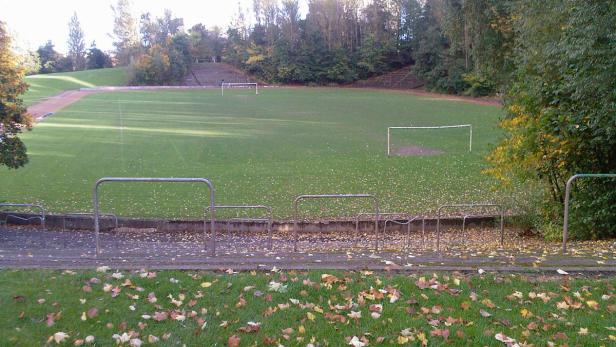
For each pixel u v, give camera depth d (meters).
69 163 25.11
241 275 5.88
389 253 7.96
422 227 13.71
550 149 11.50
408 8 89.56
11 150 16.34
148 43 110.00
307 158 26.80
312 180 21.50
